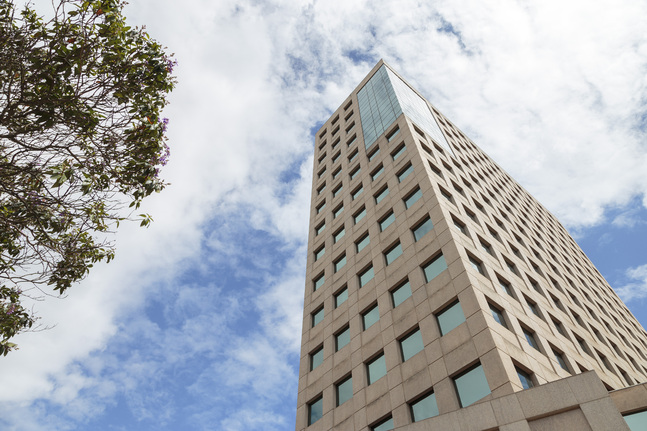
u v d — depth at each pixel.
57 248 11.30
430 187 32.81
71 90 9.98
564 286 40.69
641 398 14.80
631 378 34.00
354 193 42.59
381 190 38.56
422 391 21.81
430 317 24.80
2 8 9.70
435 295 25.59
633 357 40.81
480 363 20.78
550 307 32.16
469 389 20.27
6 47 9.37
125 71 10.76
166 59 11.39
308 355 31.75
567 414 15.33
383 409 22.92
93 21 10.26
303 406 28.34
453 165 42.31
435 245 28.41
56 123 9.80
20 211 10.70
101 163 10.71
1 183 9.77
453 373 21.27
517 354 21.55
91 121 10.05
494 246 32.59
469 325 22.44
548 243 52.31
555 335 28.02
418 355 23.66
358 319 29.67
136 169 11.23
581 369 27.12
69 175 9.57
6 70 9.37
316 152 59.25
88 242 12.43
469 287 24.08
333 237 40.41
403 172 37.62
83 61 10.09
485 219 36.62
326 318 32.91
